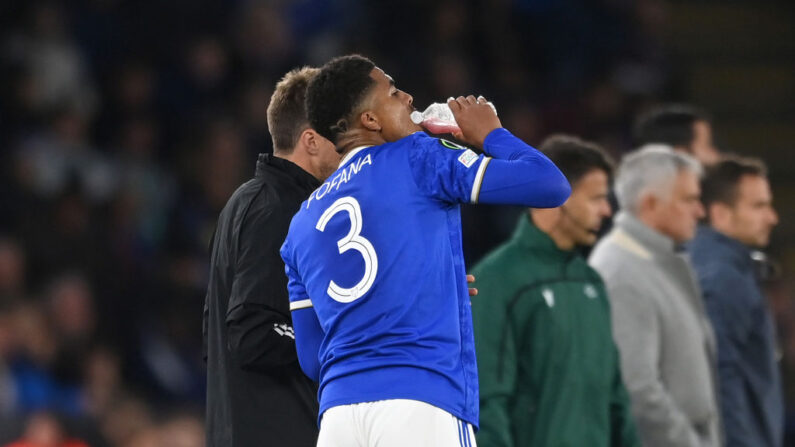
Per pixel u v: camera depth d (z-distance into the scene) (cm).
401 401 1174
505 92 4091
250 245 1380
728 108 4769
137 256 3300
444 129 1271
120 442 2741
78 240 3147
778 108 4781
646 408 1744
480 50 4216
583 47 4481
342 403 1198
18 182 3278
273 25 3941
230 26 3931
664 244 1817
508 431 1597
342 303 1217
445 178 1207
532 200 1193
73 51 3688
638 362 1759
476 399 1220
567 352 1639
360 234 1217
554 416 1627
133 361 3061
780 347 3581
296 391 1398
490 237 3572
